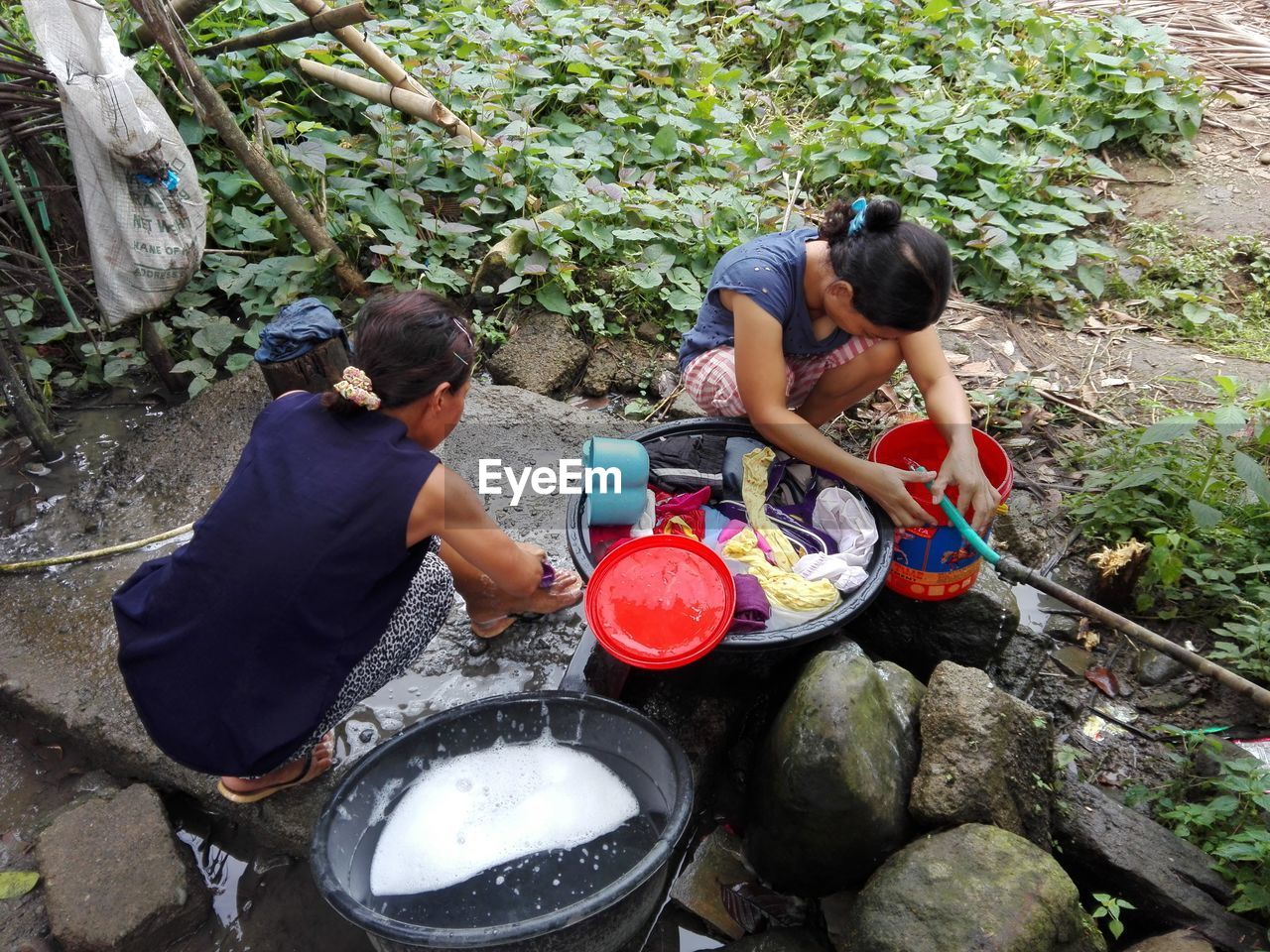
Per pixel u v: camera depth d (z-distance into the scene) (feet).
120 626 6.48
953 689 6.86
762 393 8.16
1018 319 12.84
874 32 17.48
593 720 7.09
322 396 6.17
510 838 6.72
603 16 16.74
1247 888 6.41
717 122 14.90
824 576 7.75
